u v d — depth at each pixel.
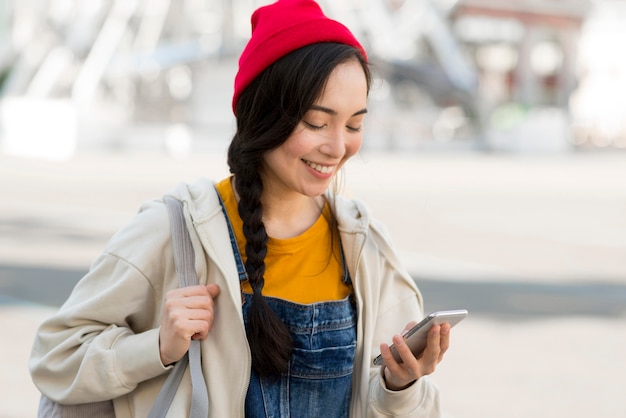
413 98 45.56
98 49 37.78
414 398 2.06
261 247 2.01
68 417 2.05
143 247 2.05
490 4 46.50
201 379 1.94
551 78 49.00
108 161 29.28
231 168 2.06
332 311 2.07
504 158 39.50
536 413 5.33
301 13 1.94
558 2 47.53
